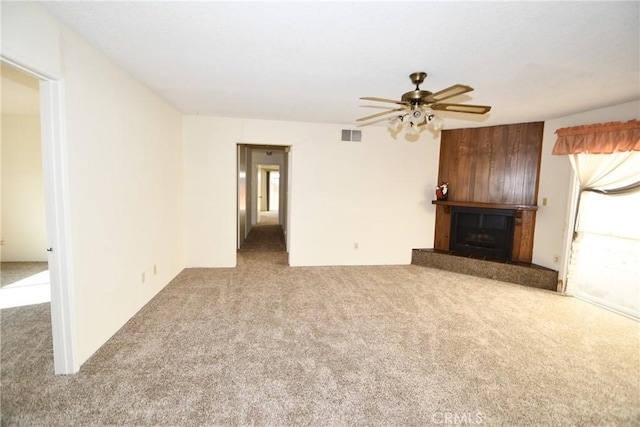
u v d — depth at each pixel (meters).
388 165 4.96
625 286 3.24
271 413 1.74
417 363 2.26
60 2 1.63
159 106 3.44
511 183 4.47
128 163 2.74
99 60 2.25
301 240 4.84
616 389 2.02
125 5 1.66
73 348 2.00
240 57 2.34
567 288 3.76
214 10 1.71
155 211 3.39
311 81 2.87
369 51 2.21
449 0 1.57
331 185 4.84
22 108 4.05
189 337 2.53
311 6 1.65
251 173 8.61
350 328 2.79
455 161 4.93
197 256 4.58
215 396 1.85
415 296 3.64
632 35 1.90
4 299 3.21
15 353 2.21
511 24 1.80
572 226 3.75
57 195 1.88
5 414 1.67
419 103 2.53
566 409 1.83
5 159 4.45
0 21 1.44
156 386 1.92
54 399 1.78
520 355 2.40
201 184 4.47
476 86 2.87
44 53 1.70
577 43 2.02
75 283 2.00
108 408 1.73
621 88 2.83
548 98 3.18
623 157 3.20
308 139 4.70
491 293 3.79
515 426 1.69
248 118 4.48
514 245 4.44
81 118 2.04
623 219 3.26
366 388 1.97
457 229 4.93
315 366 2.19
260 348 2.40
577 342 2.63
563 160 3.90
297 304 3.31
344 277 4.32
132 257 2.86
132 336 2.52
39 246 4.61
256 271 4.49
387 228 5.06
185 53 2.29
